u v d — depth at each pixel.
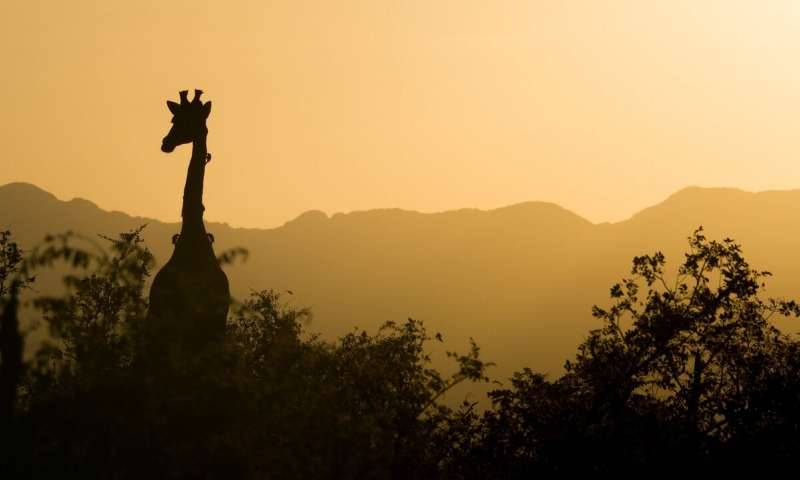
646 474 77.75
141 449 45.66
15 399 44.25
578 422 78.06
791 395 82.88
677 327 86.00
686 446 79.38
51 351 44.19
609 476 76.62
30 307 44.00
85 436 45.34
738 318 89.00
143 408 46.06
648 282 89.88
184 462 45.50
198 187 76.50
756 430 82.56
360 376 60.84
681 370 87.06
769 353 88.44
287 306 78.00
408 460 59.47
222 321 64.88
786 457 81.88
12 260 82.25
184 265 74.06
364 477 51.22
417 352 68.62
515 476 73.50
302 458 49.91
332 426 50.81
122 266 48.94
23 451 44.34
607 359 85.00
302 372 53.84
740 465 81.00
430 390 61.50
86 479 45.31
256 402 48.78
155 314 52.50
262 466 47.38
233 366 49.19
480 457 71.31
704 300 88.38
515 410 76.50
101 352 47.97
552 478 74.31
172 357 46.97
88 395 45.69
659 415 82.12
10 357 43.59
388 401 60.94
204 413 47.12
